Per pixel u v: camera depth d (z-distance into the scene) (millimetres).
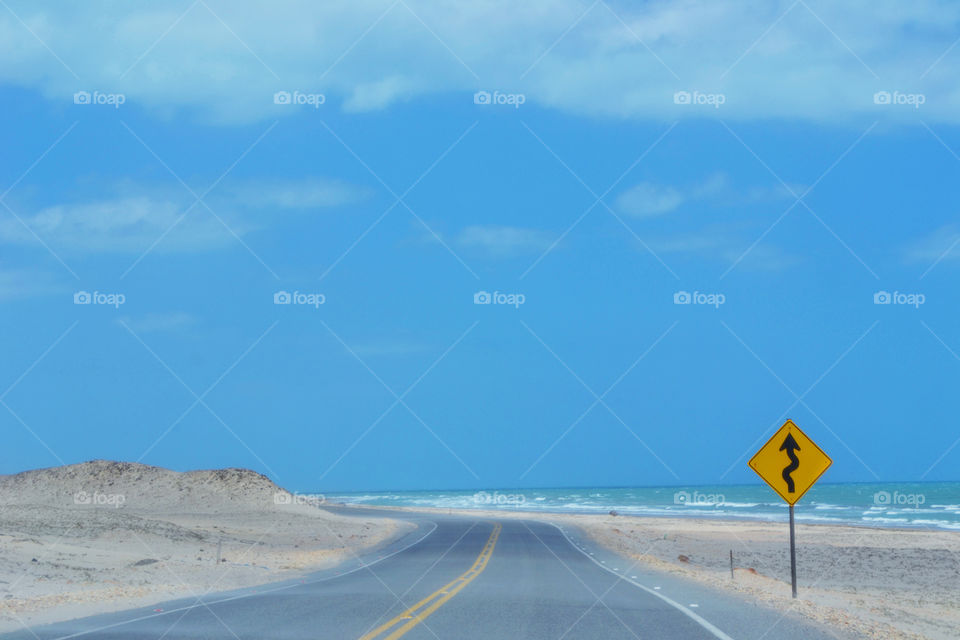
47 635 12391
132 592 18984
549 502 150500
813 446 18875
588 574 25562
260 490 79500
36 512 42688
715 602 17922
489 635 12586
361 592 19297
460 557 33344
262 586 21828
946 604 25875
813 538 54438
